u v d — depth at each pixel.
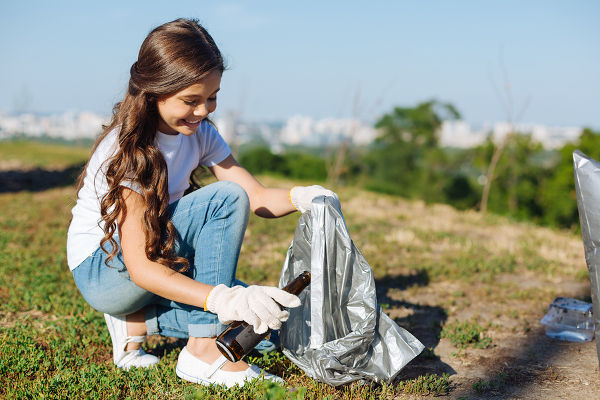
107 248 2.19
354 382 2.15
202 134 2.51
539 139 37.47
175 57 1.93
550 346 2.98
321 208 2.16
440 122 52.00
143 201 2.04
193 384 2.22
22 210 7.73
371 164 51.06
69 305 3.44
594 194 1.73
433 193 47.66
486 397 2.27
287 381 2.27
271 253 5.24
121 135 2.03
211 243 2.19
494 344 3.00
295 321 2.33
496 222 7.96
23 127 40.69
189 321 2.23
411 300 3.87
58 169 16.39
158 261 2.04
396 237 6.18
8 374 2.34
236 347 1.91
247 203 2.24
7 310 3.38
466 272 4.63
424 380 2.35
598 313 1.76
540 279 4.57
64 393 2.13
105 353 2.72
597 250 1.74
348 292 2.21
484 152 39.06
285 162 47.66
